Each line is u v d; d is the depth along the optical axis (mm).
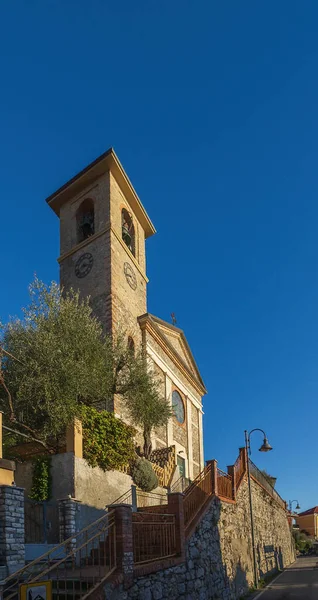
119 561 9602
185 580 12602
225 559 16984
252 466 25734
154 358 27406
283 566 34625
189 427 31062
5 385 16094
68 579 9516
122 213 28906
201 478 16578
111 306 24266
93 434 15609
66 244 28062
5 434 16094
